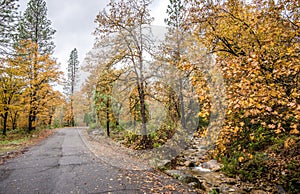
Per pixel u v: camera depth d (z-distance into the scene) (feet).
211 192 20.35
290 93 14.23
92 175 21.38
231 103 14.10
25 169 23.44
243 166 26.61
